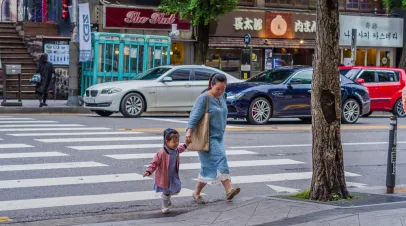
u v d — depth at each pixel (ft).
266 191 36.52
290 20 114.11
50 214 30.35
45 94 79.66
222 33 107.34
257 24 110.42
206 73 76.02
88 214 30.55
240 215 28.76
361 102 72.28
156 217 30.04
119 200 33.35
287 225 26.30
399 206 29.76
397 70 86.28
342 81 71.97
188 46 104.99
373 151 51.65
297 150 50.16
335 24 30.86
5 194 33.53
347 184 39.14
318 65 31.24
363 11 124.06
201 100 31.78
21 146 47.24
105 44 84.89
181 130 59.06
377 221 26.30
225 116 32.50
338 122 31.65
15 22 102.22
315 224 26.13
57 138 51.80
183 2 95.76
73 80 82.99
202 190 36.29
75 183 36.45
